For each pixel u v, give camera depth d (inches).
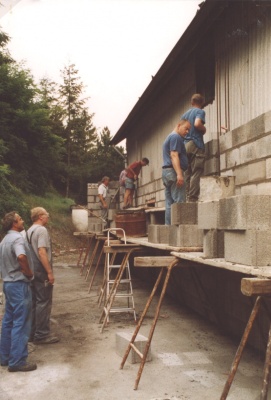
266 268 137.9
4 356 203.8
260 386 178.2
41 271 236.8
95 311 320.2
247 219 145.1
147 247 286.4
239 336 245.0
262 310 211.5
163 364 205.2
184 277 339.3
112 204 599.5
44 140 748.0
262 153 222.2
